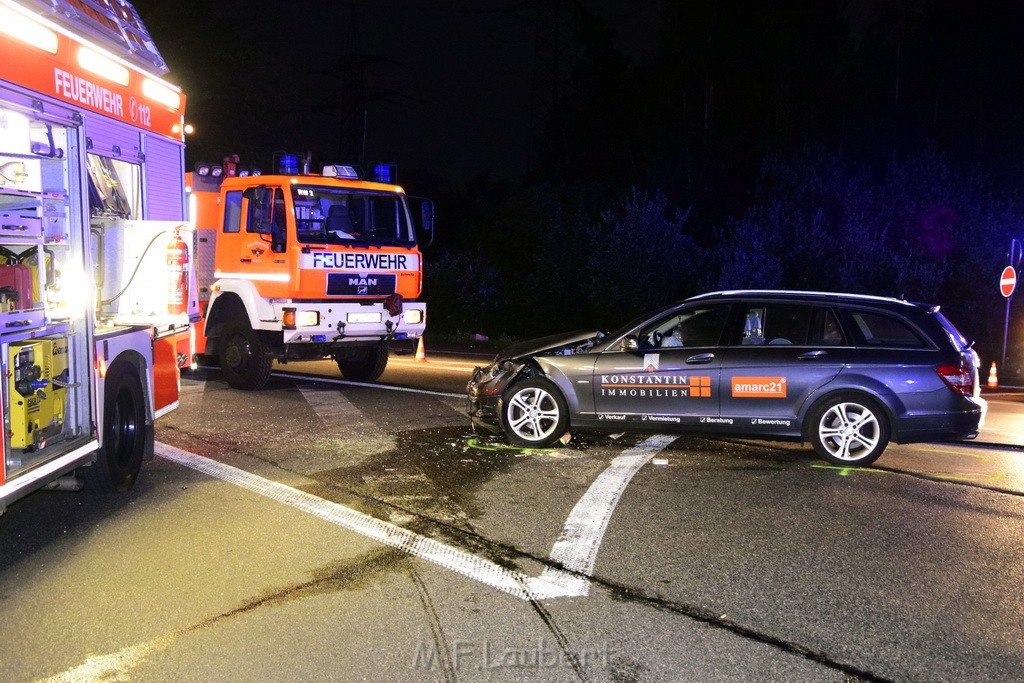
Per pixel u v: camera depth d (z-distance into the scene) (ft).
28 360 18.33
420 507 22.06
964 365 26.48
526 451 28.37
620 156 139.74
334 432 31.22
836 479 25.09
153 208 26.45
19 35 17.80
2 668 13.57
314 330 39.22
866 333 27.04
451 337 87.97
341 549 18.92
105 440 21.98
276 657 13.96
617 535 19.99
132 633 14.78
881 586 17.06
